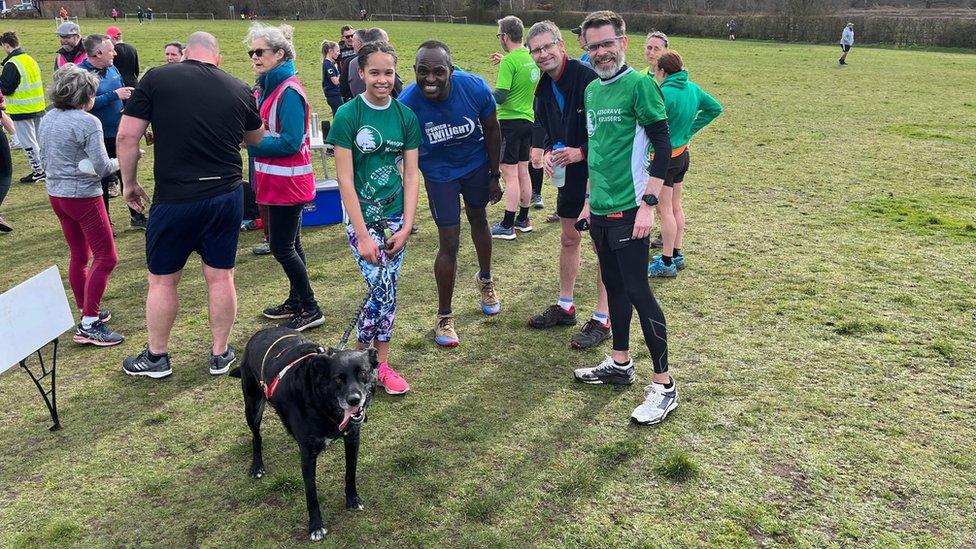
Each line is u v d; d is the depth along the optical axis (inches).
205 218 170.2
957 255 261.3
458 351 198.4
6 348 142.9
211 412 168.7
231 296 182.2
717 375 180.7
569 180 191.3
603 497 136.2
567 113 183.3
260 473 144.1
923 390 170.6
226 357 187.2
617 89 151.2
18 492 139.6
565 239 201.6
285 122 189.3
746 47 1494.8
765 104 655.1
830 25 1660.9
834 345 194.7
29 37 1400.1
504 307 227.8
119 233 305.3
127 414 167.5
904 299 222.1
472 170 195.6
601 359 192.5
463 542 125.3
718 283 241.0
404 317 221.1
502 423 162.2
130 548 124.6
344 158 161.9
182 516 132.9
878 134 504.1
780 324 208.7
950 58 1185.4
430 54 173.3
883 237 283.9
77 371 188.5
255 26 193.0
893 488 135.9
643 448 151.0
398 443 155.2
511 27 273.1
